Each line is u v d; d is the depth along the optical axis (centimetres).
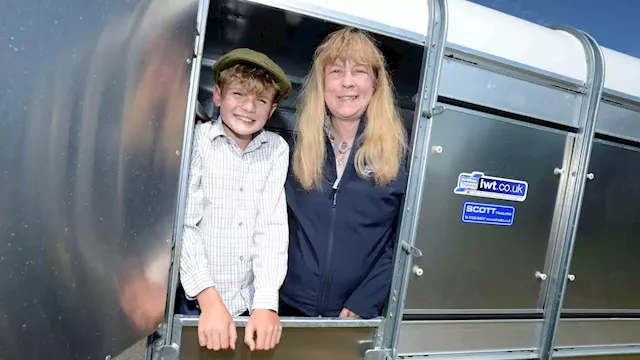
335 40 125
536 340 161
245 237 121
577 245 163
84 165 80
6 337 70
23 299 72
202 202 116
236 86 114
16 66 65
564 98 153
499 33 140
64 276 80
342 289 133
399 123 135
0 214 66
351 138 136
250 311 129
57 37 70
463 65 136
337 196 128
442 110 123
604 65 149
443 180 138
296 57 177
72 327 83
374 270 136
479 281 148
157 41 92
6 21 62
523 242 153
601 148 162
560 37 153
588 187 162
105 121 83
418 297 140
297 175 131
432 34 129
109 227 88
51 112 72
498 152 144
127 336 98
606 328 175
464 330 149
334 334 130
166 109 98
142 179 95
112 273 91
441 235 140
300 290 133
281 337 125
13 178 67
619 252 171
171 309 112
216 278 121
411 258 134
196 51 106
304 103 135
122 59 85
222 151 118
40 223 73
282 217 124
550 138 152
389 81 136
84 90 77
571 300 166
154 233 101
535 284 157
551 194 155
